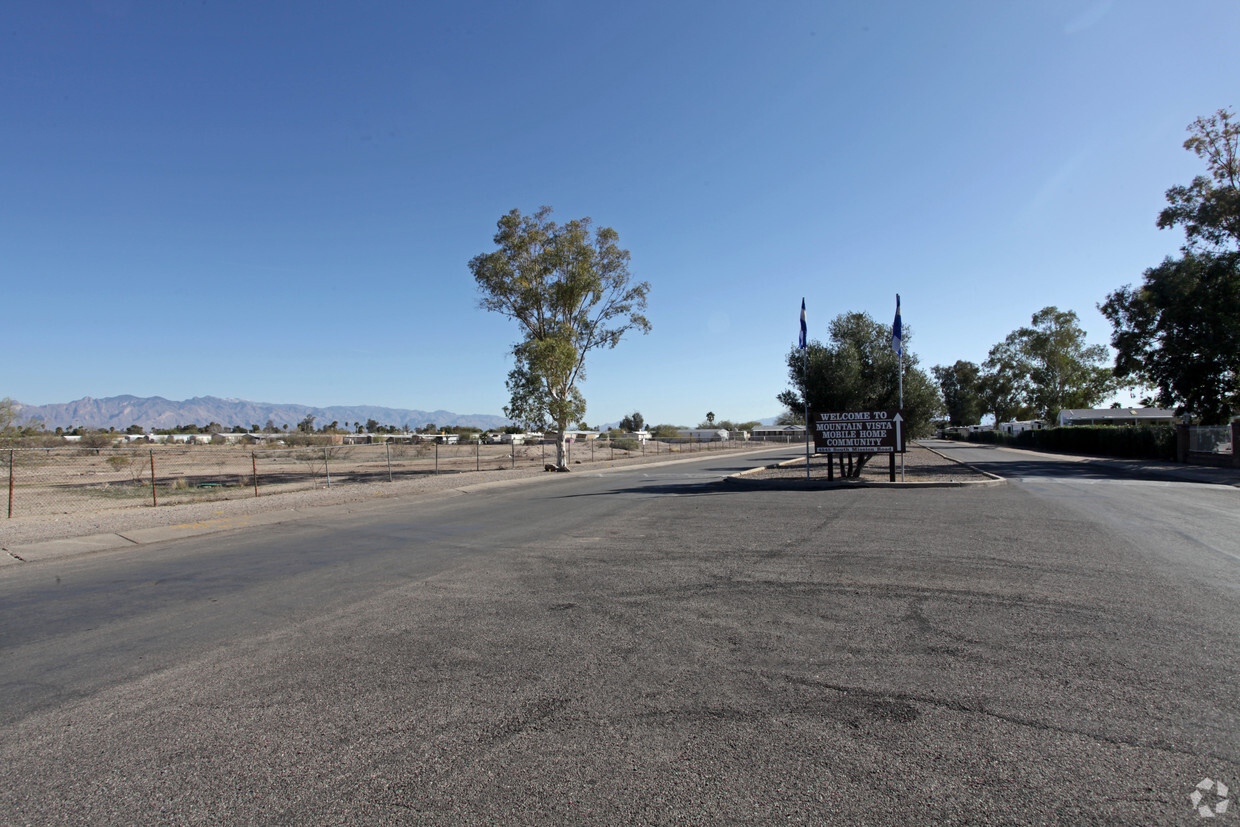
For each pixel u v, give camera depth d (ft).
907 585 23.59
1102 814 9.55
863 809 9.79
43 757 12.01
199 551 35.22
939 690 14.17
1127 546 30.89
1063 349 263.49
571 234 107.76
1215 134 115.65
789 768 11.03
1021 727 12.39
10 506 50.55
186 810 10.18
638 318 111.75
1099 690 14.05
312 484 81.56
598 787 10.55
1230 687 14.10
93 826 9.81
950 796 10.10
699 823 9.51
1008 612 20.02
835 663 15.89
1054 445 186.39
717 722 12.80
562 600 22.39
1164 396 128.57
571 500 57.47
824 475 81.35
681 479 81.00
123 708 14.17
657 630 18.75
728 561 28.40
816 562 27.86
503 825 9.58
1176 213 118.73
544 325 108.88
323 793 10.57
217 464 129.49
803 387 76.48
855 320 79.00
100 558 34.12
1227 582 23.67
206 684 15.44
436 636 18.61
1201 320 116.98
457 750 11.89
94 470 113.60
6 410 105.50
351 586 25.30
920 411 75.46
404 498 62.95
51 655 17.93
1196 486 64.90
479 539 36.29
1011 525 37.76
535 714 13.32
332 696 14.49
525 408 102.94
